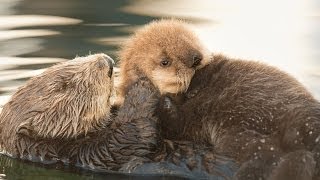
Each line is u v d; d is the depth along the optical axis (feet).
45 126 40.22
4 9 64.28
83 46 54.95
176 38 41.14
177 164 38.58
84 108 40.19
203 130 38.86
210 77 40.16
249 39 57.26
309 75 50.11
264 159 35.60
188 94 40.42
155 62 40.98
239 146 36.78
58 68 41.06
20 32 58.03
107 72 40.55
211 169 37.47
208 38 57.36
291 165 34.37
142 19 62.03
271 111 37.14
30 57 52.85
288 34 58.54
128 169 39.01
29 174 39.78
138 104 39.86
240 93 38.52
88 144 40.01
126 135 39.29
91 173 39.52
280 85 38.42
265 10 65.51
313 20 62.03
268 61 52.44
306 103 36.86
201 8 66.28
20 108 40.75
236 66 40.11
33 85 40.96
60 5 65.87
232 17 63.16
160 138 39.40
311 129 35.24
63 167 40.22
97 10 64.80
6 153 41.42
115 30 58.90
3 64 51.49
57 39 56.59
